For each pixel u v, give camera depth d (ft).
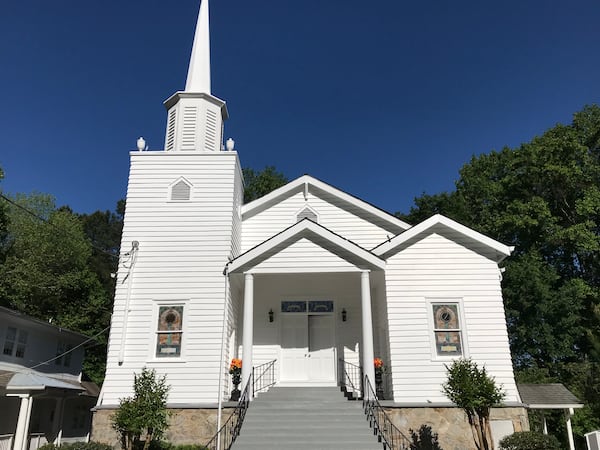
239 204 53.93
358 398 44.52
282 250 45.27
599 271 94.94
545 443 38.88
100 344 102.27
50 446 39.70
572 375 78.74
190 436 41.11
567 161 95.40
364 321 43.37
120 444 40.45
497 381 42.65
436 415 41.32
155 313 44.86
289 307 51.67
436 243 46.47
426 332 44.09
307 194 55.77
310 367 49.88
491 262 45.93
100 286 107.96
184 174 49.21
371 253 44.65
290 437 36.32
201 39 59.41
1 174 87.61
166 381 42.78
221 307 44.86
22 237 104.88
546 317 89.97
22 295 93.76
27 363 63.41
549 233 94.99
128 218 47.57
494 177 111.45
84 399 81.51
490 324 44.24
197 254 46.52
